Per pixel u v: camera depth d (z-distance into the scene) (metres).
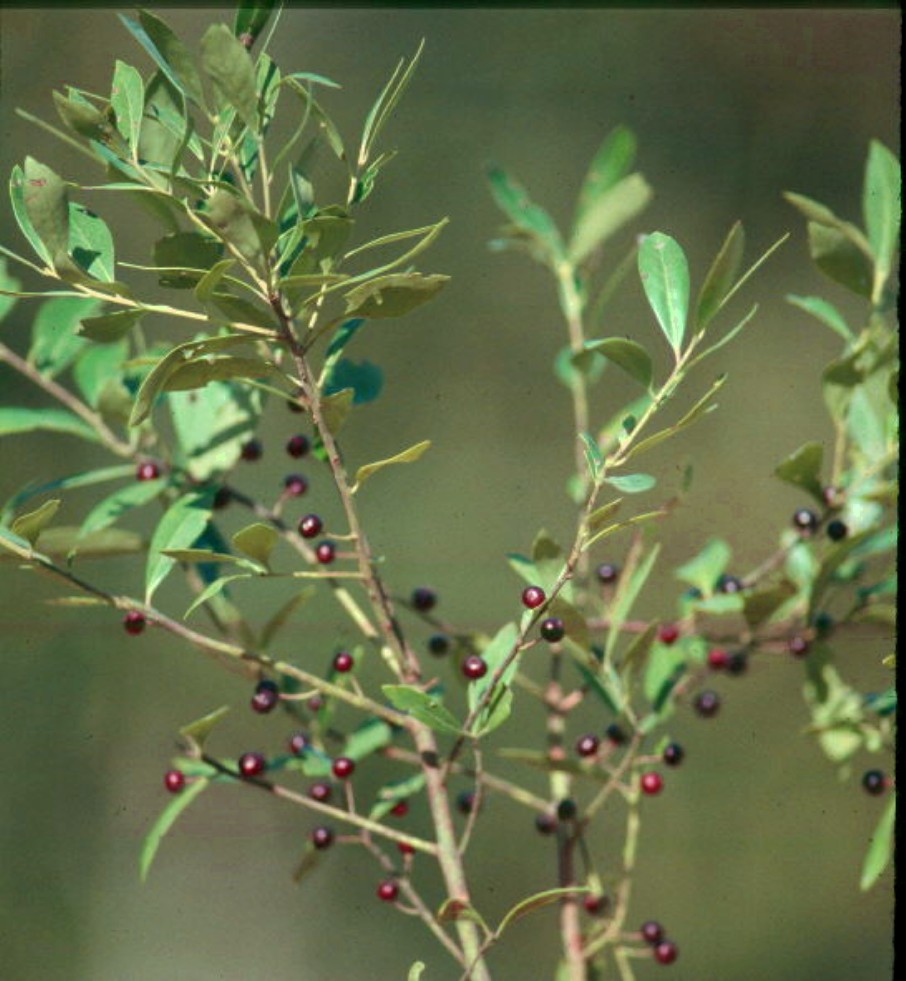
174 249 1.17
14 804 2.24
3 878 2.19
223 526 2.27
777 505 2.51
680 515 2.03
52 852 2.22
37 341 1.32
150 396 1.15
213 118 1.16
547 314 2.62
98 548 1.28
